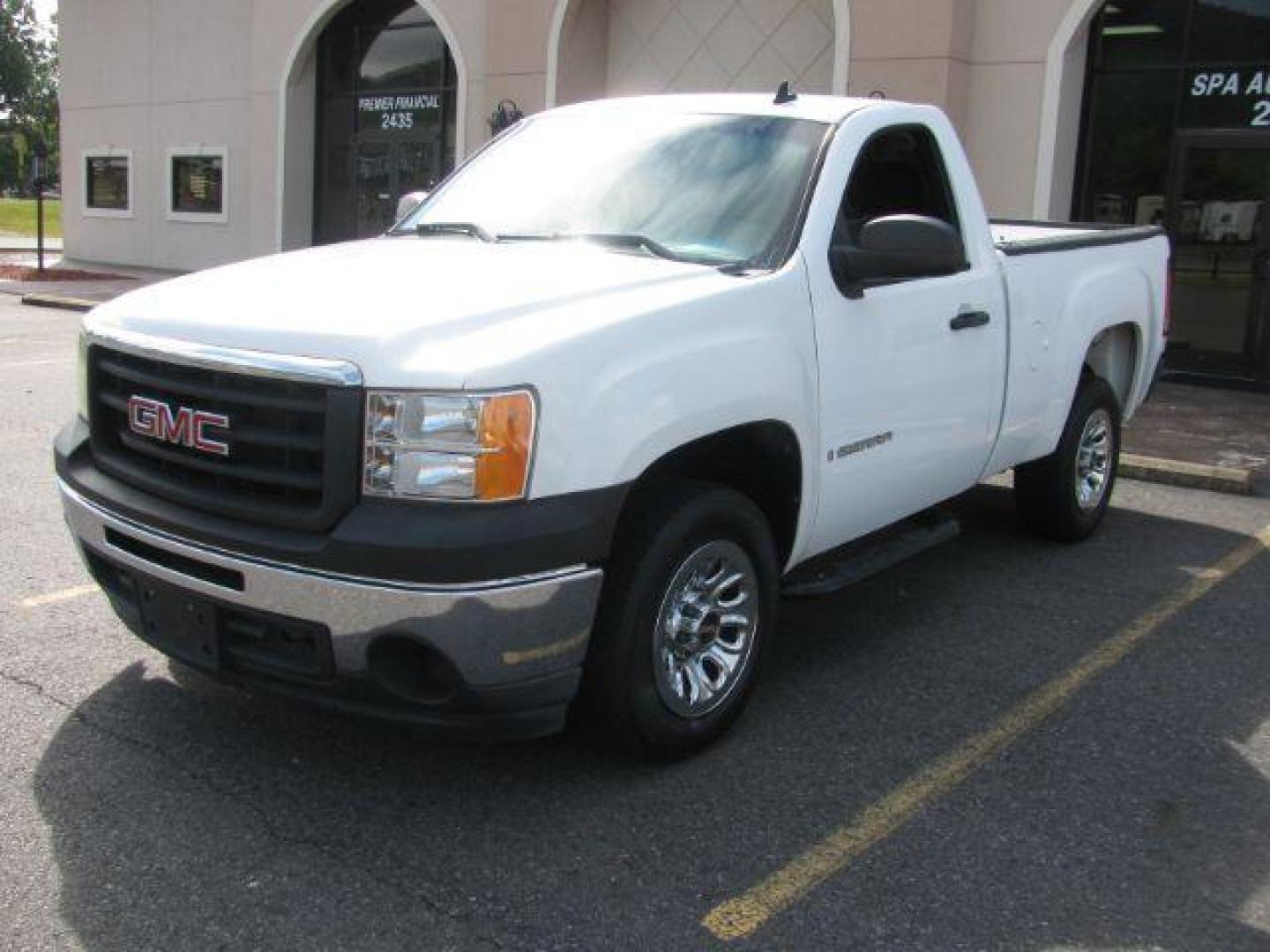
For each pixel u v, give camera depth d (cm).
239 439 344
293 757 399
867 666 496
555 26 1639
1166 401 1187
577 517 336
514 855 346
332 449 326
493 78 1731
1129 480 863
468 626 325
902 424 479
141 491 371
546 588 334
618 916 319
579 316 355
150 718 421
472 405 322
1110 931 319
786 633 534
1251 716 457
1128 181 1339
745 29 1569
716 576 403
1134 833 369
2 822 353
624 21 1684
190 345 353
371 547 319
